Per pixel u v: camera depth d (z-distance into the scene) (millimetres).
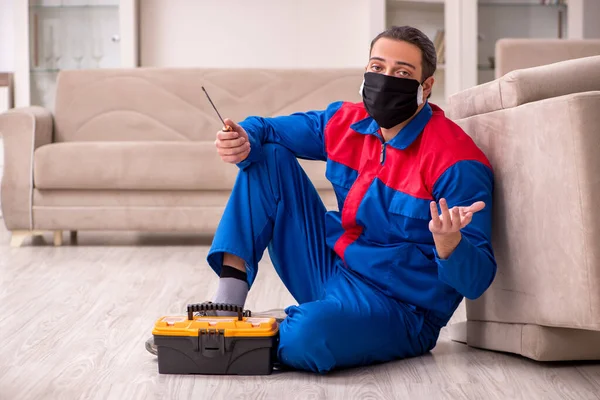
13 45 6426
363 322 1796
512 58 4496
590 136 1590
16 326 2389
